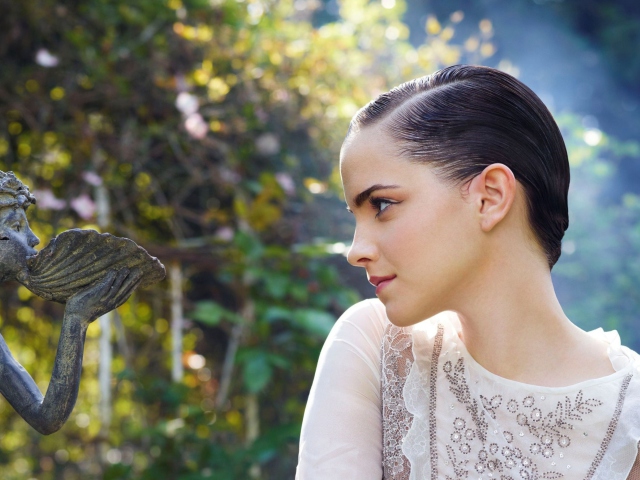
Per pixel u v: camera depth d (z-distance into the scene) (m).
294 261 2.95
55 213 2.88
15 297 3.01
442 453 1.13
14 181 0.89
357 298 3.00
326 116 3.32
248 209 3.05
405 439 1.14
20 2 2.86
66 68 2.95
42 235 2.88
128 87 2.96
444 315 1.22
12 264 0.87
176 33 3.07
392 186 1.03
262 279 2.99
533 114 1.08
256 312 2.95
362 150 1.06
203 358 3.20
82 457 3.35
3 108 2.90
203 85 3.11
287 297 3.02
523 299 1.10
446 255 1.03
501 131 1.06
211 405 3.17
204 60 3.12
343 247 2.81
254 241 2.81
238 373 3.10
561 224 1.11
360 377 1.20
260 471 3.02
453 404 1.15
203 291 3.20
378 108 1.08
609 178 6.18
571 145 5.43
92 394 3.33
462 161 1.04
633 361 1.13
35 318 3.11
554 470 1.08
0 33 2.88
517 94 1.08
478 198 1.04
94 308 0.87
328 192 3.29
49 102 2.92
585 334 1.16
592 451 1.08
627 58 8.34
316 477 1.12
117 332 3.01
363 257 1.05
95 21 3.01
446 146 1.04
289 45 3.36
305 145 3.28
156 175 3.03
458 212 1.04
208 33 3.13
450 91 1.06
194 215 3.00
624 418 1.07
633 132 8.53
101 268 0.87
